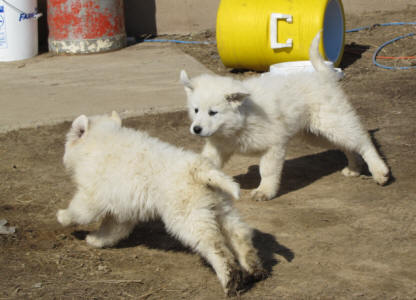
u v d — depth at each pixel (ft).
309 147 23.67
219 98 16.52
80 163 14.05
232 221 12.83
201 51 40.73
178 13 46.32
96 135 14.33
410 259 13.94
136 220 14.75
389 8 48.96
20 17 38.42
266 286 12.84
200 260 14.35
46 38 44.24
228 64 35.53
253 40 33.50
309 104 18.84
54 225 16.38
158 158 13.12
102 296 12.52
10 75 35.27
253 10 33.47
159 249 15.08
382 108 27.48
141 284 13.11
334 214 16.80
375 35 42.27
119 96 29.96
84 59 39.17
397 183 19.07
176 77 33.76
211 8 46.65
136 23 46.06
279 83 18.49
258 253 14.48
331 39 35.37
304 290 12.63
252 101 17.35
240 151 17.93
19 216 16.89
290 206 17.58
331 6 35.22
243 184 19.77
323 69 19.70
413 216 16.42
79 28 39.75
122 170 13.25
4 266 13.78
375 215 16.60
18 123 25.84
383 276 13.19
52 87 32.17
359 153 19.45
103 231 14.89
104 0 39.96
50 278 13.29
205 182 12.34
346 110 19.12
